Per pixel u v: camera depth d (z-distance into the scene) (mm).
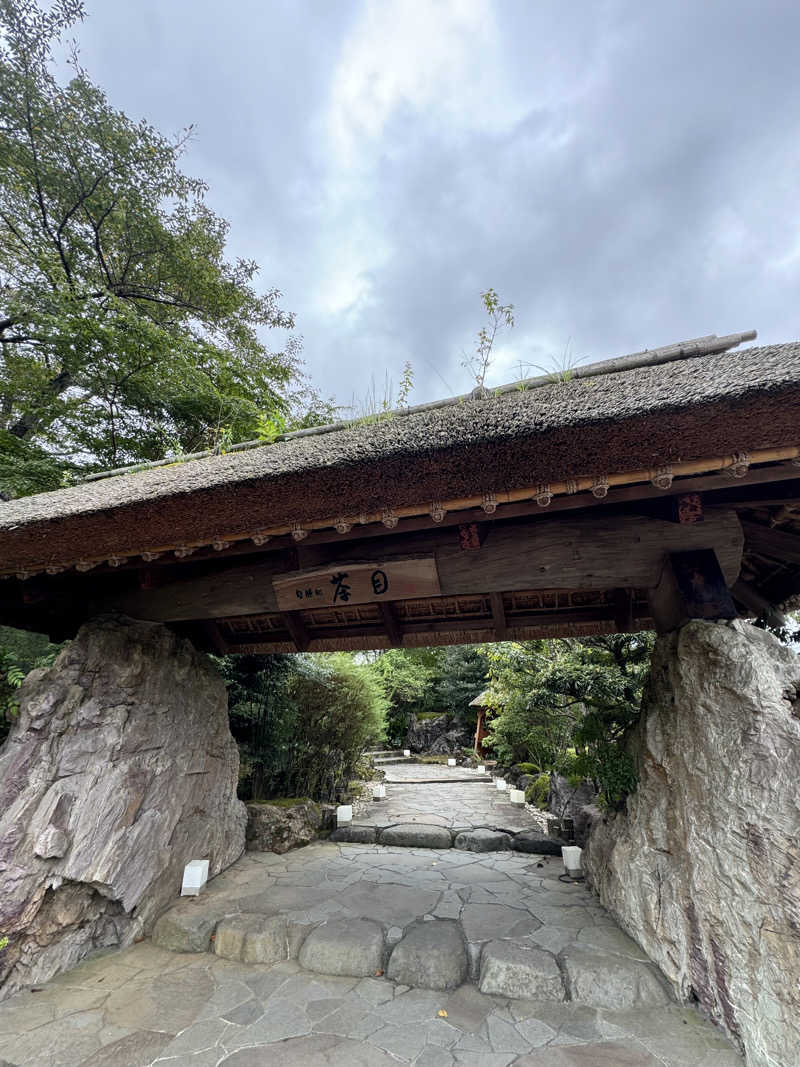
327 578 3646
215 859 4594
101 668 3973
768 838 2188
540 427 2277
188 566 4203
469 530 3029
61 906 3188
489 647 7734
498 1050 2305
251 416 10797
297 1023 2531
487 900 3871
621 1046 2311
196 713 4668
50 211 9672
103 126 9180
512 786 9039
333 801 7605
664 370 2984
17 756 3385
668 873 2906
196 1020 2562
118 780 3668
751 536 3350
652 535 3121
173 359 9219
